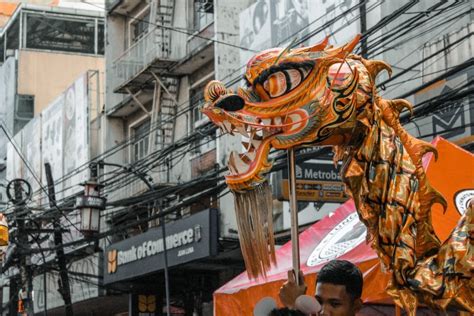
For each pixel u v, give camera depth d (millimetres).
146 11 29312
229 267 21484
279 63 4055
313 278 6719
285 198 15398
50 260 26547
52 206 23281
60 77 39656
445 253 3936
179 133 25766
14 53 39750
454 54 14133
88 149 29297
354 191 4211
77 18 40500
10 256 20984
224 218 20891
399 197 4082
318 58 4039
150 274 21828
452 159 6016
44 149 32906
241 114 4113
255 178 4141
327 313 4125
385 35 14273
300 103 4055
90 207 19703
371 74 4250
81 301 27125
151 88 27359
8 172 36375
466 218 3920
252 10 20344
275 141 4133
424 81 14695
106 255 23703
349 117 4078
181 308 23672
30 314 21922
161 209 17969
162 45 25875
